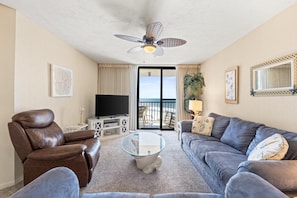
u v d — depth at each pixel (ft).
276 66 7.30
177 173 8.30
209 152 7.26
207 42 10.90
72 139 9.02
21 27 7.48
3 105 6.96
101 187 7.02
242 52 9.91
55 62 10.11
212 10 6.89
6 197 6.32
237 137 7.95
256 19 7.70
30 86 8.11
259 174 4.26
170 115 19.42
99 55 14.56
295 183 4.17
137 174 8.18
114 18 7.72
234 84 10.70
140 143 9.69
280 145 5.01
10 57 7.05
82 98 14.14
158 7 6.70
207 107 15.69
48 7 6.87
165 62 17.25
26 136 6.64
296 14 6.35
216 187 6.27
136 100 18.54
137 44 11.37
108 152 11.31
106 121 15.47
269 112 7.79
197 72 17.63
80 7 6.82
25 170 6.49
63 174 4.00
